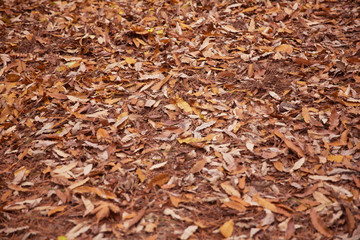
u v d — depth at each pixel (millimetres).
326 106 2703
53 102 2914
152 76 3113
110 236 1901
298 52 3377
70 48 3633
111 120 2689
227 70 3188
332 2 4156
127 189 2152
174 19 3967
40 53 3578
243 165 2295
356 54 3201
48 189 2207
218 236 1876
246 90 2947
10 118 2785
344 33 3627
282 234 1874
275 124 2580
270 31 3684
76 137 2562
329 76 3053
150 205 2062
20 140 2596
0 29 3918
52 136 2553
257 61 3271
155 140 2531
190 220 1944
